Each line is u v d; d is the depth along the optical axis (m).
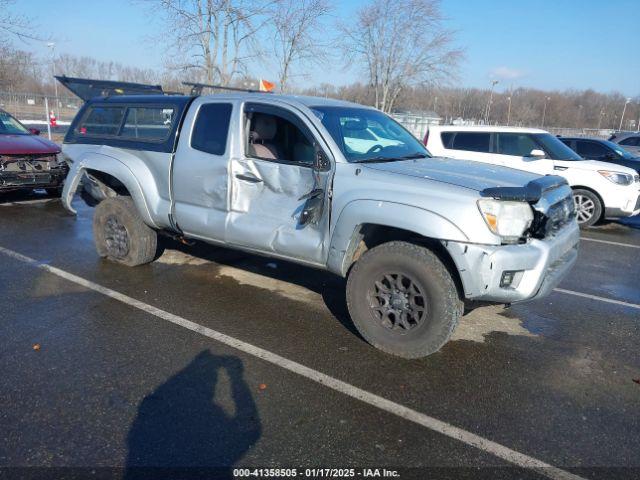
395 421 3.17
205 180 4.82
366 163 4.16
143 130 5.47
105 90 6.51
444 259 3.83
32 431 2.97
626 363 4.06
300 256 4.35
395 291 3.91
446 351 4.13
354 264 4.09
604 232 9.38
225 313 4.73
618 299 5.55
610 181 9.30
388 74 18.09
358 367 3.81
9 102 22.17
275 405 3.30
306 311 4.83
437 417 3.23
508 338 4.43
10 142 8.85
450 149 10.00
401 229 3.96
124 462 2.75
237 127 4.63
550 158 9.56
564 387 3.66
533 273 3.63
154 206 5.31
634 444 3.04
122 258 5.87
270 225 4.46
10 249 6.46
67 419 3.09
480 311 5.01
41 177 8.92
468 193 3.57
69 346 4.00
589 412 3.36
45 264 5.92
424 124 20.78
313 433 3.03
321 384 3.56
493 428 3.14
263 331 4.38
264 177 4.46
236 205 4.68
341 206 4.00
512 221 3.57
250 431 3.03
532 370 3.88
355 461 2.81
